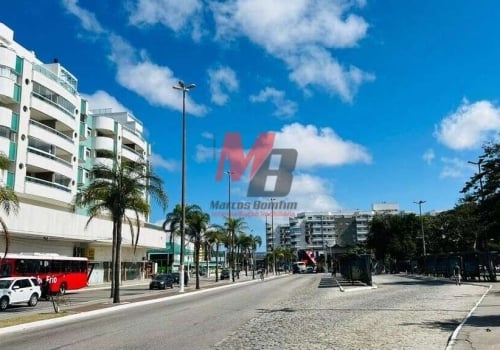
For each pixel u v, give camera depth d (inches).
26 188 1857.8
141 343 510.9
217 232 2669.8
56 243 2082.9
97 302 1198.3
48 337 588.4
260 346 476.1
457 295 1160.2
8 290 1067.3
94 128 2691.9
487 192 1726.1
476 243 2886.3
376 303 987.9
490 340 477.7
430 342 482.9
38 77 1974.7
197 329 625.0
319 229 7224.4
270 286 1939.0
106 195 1182.3
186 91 1705.2
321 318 727.7
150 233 2962.6
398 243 3661.4
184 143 1697.8
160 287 1956.2
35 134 1935.3
